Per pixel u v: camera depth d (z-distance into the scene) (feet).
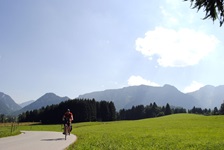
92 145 63.52
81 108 549.13
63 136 98.37
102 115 604.08
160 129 151.84
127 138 88.38
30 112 630.33
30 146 59.62
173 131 134.10
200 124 190.60
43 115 582.35
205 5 28.68
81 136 97.76
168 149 60.18
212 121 218.59
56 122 554.46
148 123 236.84
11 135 102.89
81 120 544.21
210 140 84.58
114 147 59.77
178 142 76.07
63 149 53.67
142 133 119.14
